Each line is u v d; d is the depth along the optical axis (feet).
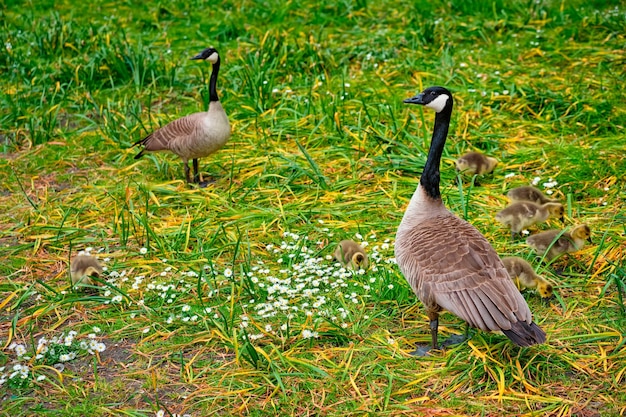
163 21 55.21
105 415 20.65
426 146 35.73
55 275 27.91
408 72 44.68
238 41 50.83
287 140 38.09
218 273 27.43
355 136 36.78
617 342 22.80
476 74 43.50
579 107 38.70
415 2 54.90
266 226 30.40
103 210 32.24
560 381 21.33
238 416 20.48
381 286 25.73
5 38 50.31
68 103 43.42
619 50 45.70
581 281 26.05
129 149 38.29
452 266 21.16
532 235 27.22
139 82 44.93
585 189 32.14
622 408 20.08
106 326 24.66
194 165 34.99
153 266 28.14
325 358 22.41
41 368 22.72
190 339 23.77
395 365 22.17
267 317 24.73
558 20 50.75
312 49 46.50
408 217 23.43
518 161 34.63
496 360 22.08
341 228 30.12
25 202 33.47
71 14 54.24
